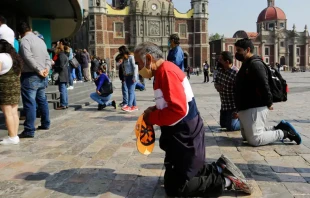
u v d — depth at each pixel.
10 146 5.19
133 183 3.51
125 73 8.74
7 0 10.73
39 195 3.22
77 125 6.99
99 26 49.16
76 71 16.02
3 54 5.10
